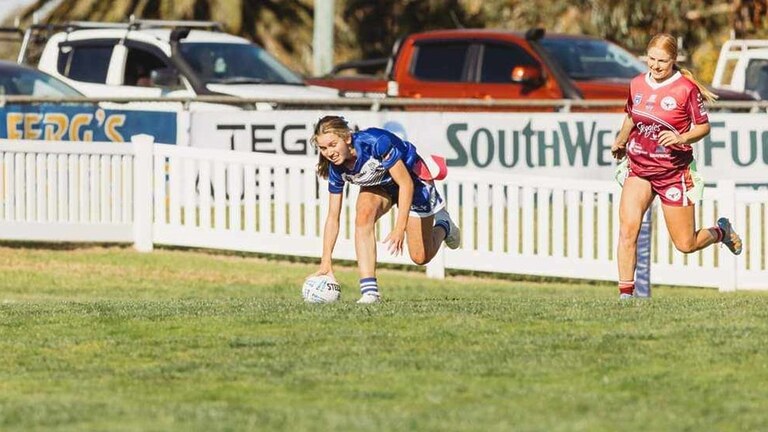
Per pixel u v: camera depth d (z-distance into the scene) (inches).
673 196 1441.9
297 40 5344.5
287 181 2269.9
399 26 5339.6
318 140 1336.1
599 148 2613.2
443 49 2901.1
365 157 1343.5
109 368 1064.8
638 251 1898.4
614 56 2942.9
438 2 5246.1
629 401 926.4
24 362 1093.8
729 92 2866.6
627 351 1090.7
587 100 2642.7
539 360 1060.5
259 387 985.5
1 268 2162.9
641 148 1430.9
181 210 2303.2
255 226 2260.1
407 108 2704.2
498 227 2210.9
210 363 1071.6
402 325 1217.4
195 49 2859.3
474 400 932.6
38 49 3373.5
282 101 2493.8
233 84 2783.0
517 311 1295.5
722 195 2135.8
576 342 1128.8
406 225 1349.7
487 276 2290.8
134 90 2790.4
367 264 1396.4
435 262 2236.7
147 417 878.4
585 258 2193.7
